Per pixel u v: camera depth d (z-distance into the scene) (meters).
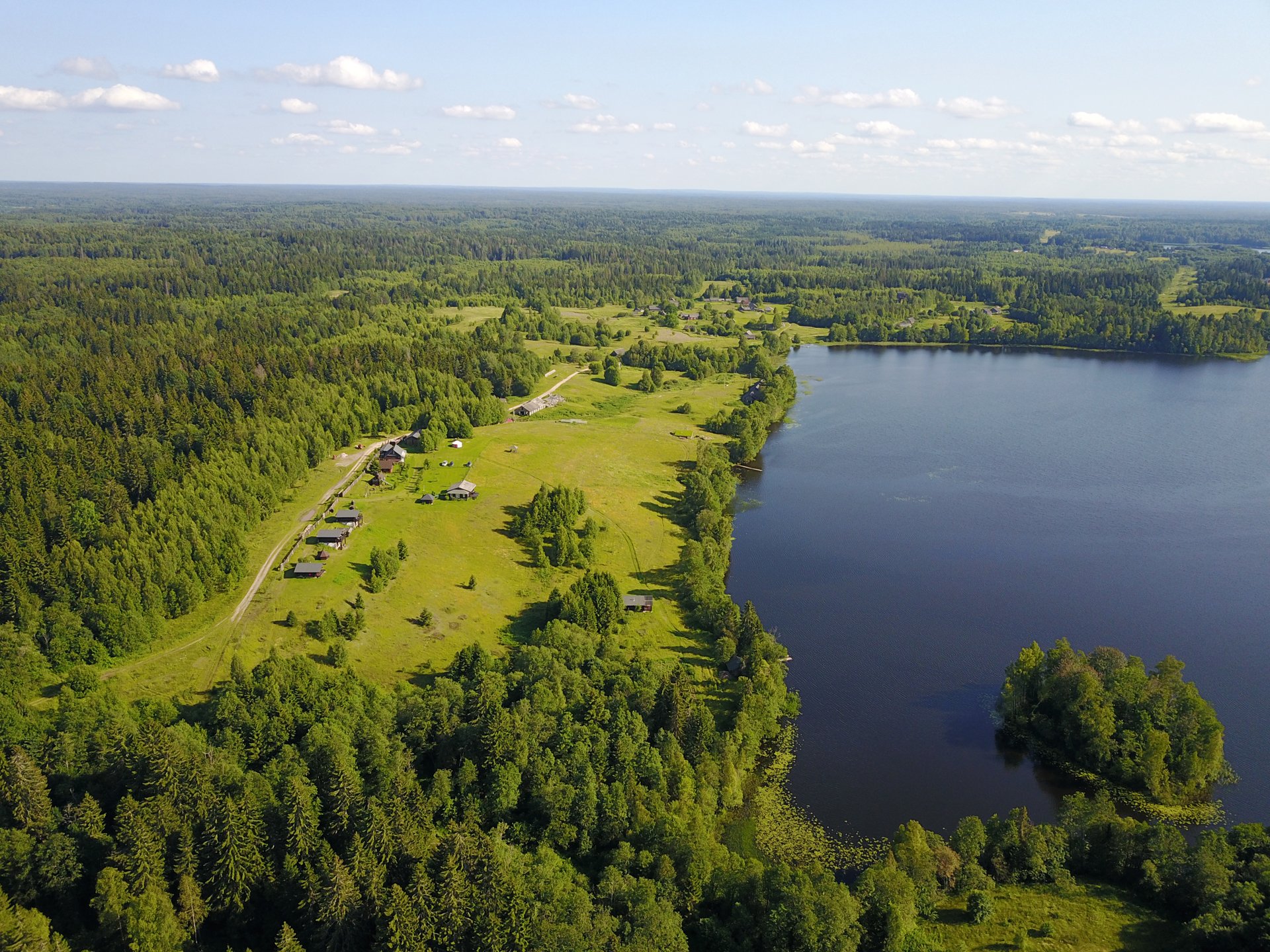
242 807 91.31
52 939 79.69
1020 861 103.38
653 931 85.69
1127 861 102.31
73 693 116.94
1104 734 123.19
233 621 146.00
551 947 81.19
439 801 104.44
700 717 123.19
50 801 96.44
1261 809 117.81
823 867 107.38
